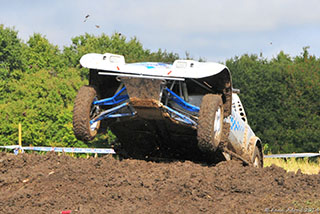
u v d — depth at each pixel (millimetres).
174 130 29422
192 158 32625
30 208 20000
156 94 25812
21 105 66312
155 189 21641
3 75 80125
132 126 29844
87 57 26984
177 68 25703
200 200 20594
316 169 46906
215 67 25547
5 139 64625
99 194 21125
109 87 28844
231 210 19422
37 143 65750
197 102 27953
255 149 36375
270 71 74625
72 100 70625
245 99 73312
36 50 91250
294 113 71625
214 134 26016
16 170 24359
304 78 72812
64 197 21078
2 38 82500
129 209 19359
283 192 21859
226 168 25203
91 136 27094
